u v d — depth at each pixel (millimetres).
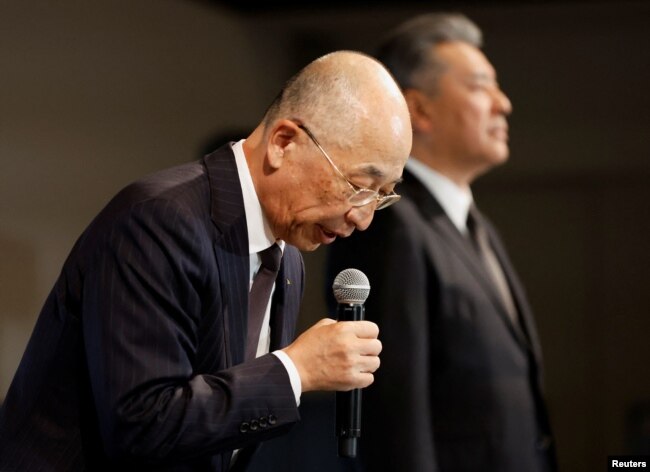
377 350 4434
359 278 4680
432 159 7516
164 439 4062
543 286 14211
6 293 9594
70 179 10281
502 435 6805
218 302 4355
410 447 6512
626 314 13992
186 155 11734
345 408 4609
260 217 4445
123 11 10984
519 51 13727
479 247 7543
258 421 4211
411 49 7621
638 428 13766
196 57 11961
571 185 14094
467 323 6867
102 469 4383
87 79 10492
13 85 9727
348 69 4375
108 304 4129
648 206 13891
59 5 10234
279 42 13227
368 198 4332
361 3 12781
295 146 4328
